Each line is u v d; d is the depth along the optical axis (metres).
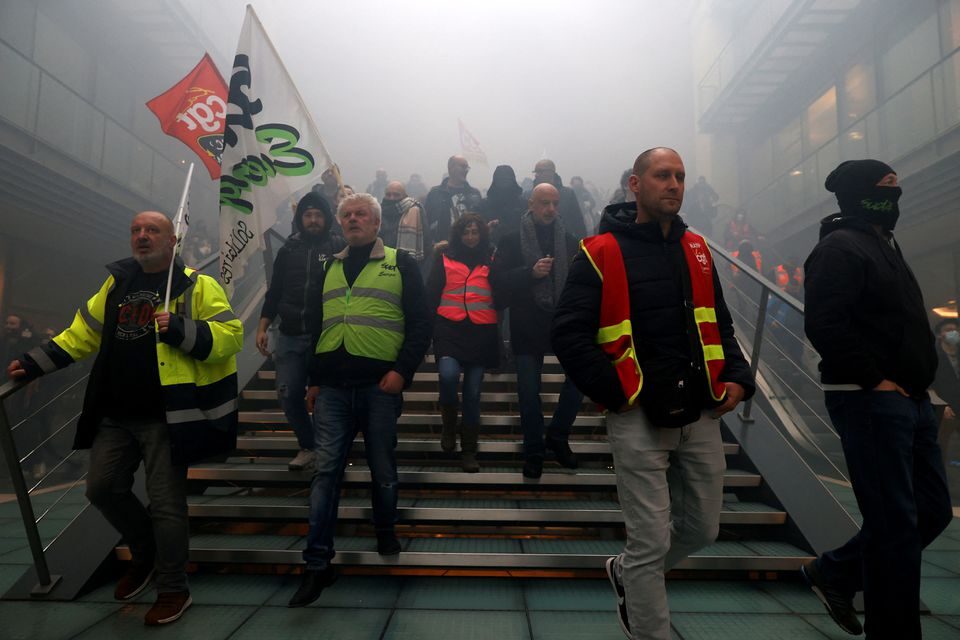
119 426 2.40
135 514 2.47
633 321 1.87
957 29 10.41
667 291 1.88
